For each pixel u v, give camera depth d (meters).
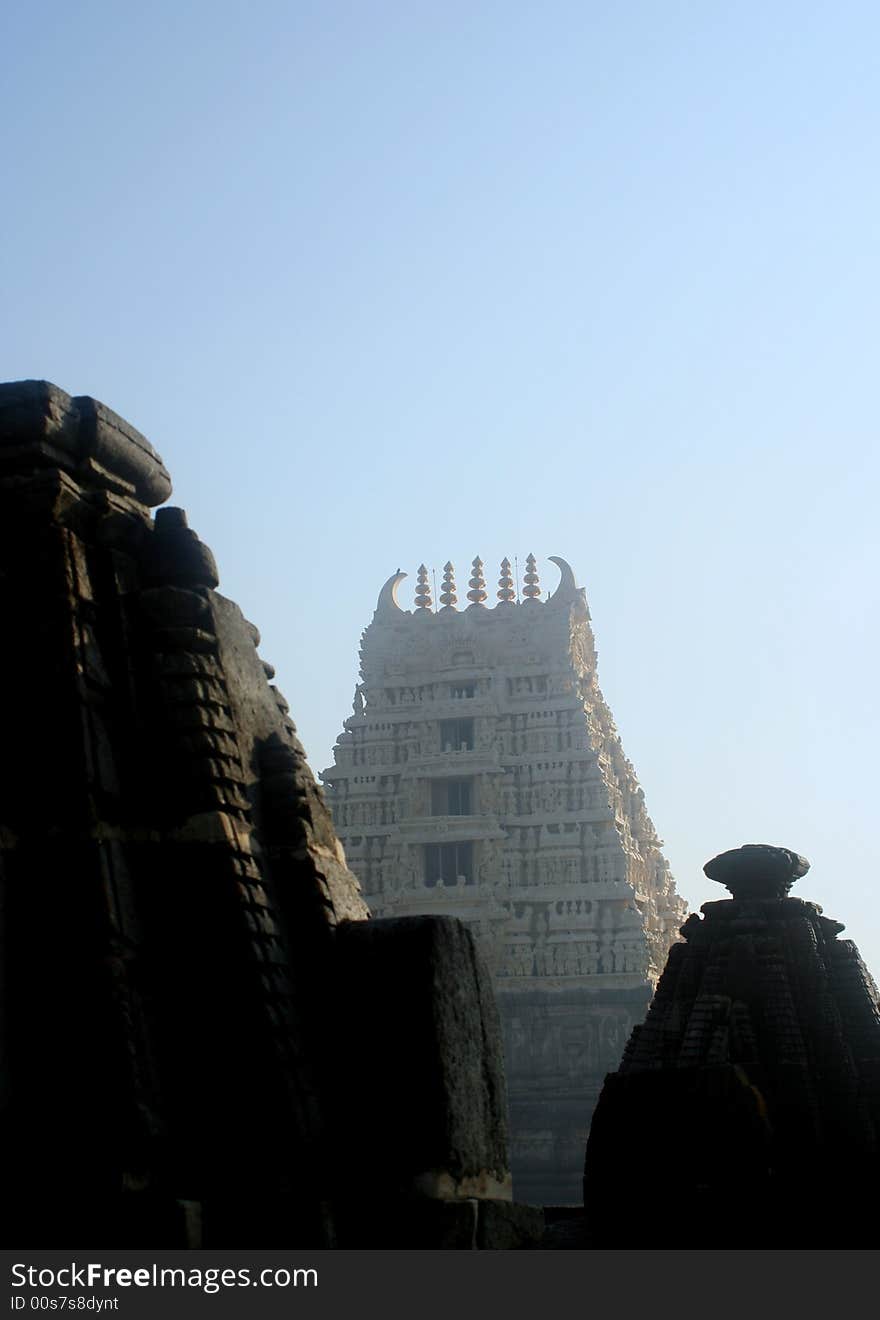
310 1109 15.36
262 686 17.34
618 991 117.31
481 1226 15.66
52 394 16.42
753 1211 27.30
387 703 130.00
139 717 15.99
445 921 16.28
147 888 15.66
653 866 131.25
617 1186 29.27
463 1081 15.98
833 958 38.91
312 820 16.78
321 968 16.09
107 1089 14.64
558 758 124.31
